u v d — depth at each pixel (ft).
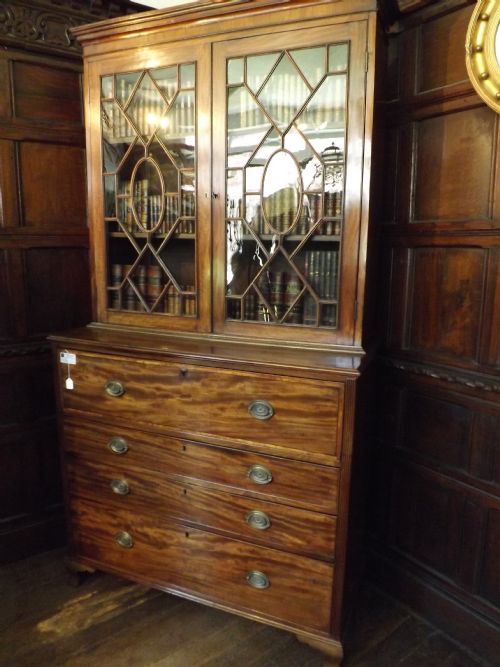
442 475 5.35
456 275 5.00
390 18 4.91
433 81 4.97
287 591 4.98
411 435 5.64
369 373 5.08
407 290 5.47
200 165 5.05
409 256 5.42
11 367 6.26
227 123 4.91
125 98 5.35
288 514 4.81
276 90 4.73
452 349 5.13
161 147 5.25
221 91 4.86
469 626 5.24
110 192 5.61
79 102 6.35
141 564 5.66
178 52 4.98
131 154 5.42
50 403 6.65
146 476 5.39
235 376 4.73
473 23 4.25
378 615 5.75
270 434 4.71
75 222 6.55
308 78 4.59
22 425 6.45
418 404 5.52
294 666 5.07
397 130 5.33
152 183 5.38
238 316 5.20
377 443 5.98
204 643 5.32
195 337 5.34
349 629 5.21
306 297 4.92
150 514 5.47
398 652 5.23
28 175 6.11
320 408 4.47
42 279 6.39
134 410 5.29
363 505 5.59
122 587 6.15
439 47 4.88
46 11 5.90
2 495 6.46
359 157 4.50
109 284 5.81
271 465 4.78
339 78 4.49
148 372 5.12
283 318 5.00
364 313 4.80
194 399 4.96
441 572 5.54
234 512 5.04
